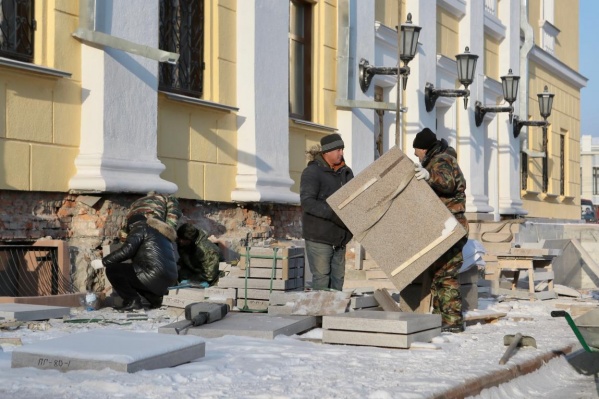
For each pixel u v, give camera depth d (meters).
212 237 16.50
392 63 24.00
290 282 12.27
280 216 18.78
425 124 25.44
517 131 33.22
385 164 11.63
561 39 40.62
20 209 13.13
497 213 31.95
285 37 18.52
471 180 29.00
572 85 41.84
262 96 17.77
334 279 12.45
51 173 13.47
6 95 12.81
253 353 9.02
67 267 13.26
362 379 7.84
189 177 16.27
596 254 27.17
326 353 9.27
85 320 11.40
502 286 18.88
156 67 14.97
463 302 14.01
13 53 13.02
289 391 7.16
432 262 11.49
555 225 27.67
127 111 14.35
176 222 13.41
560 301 17.66
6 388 6.89
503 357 9.32
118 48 13.95
